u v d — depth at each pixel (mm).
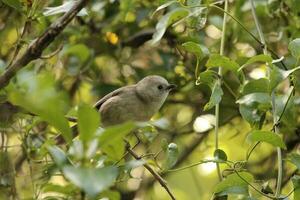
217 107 8883
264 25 12656
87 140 5430
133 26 13883
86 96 14781
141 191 14656
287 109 8508
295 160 7918
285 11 11883
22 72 7820
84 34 13555
